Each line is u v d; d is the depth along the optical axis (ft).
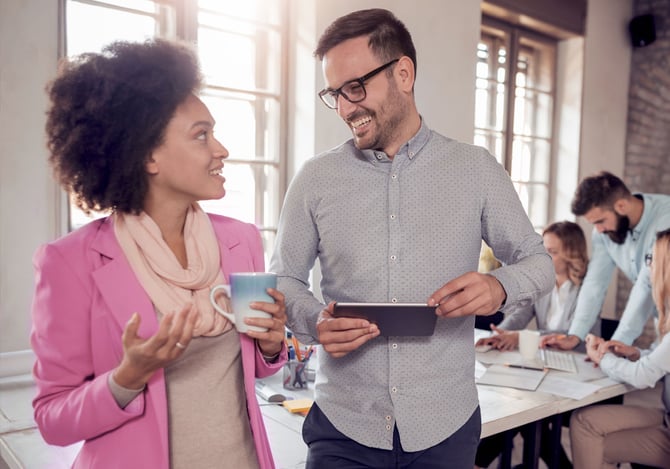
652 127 15.25
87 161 3.00
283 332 3.24
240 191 9.18
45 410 2.85
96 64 2.93
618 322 8.98
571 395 6.15
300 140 8.96
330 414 4.17
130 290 2.98
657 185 15.20
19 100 6.41
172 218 3.27
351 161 4.29
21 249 6.53
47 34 6.60
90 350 2.97
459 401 4.05
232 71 8.86
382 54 3.98
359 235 4.15
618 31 15.10
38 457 4.39
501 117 13.42
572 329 8.82
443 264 4.09
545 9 12.88
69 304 2.89
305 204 4.35
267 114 9.23
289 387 6.17
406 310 3.52
